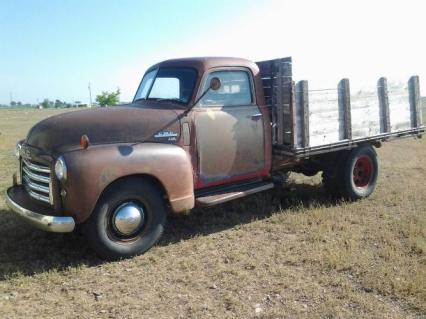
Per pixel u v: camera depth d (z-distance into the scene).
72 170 4.22
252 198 6.84
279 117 5.85
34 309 3.67
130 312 3.62
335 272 4.24
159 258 4.66
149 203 4.74
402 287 3.81
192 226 5.70
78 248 4.91
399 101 7.14
